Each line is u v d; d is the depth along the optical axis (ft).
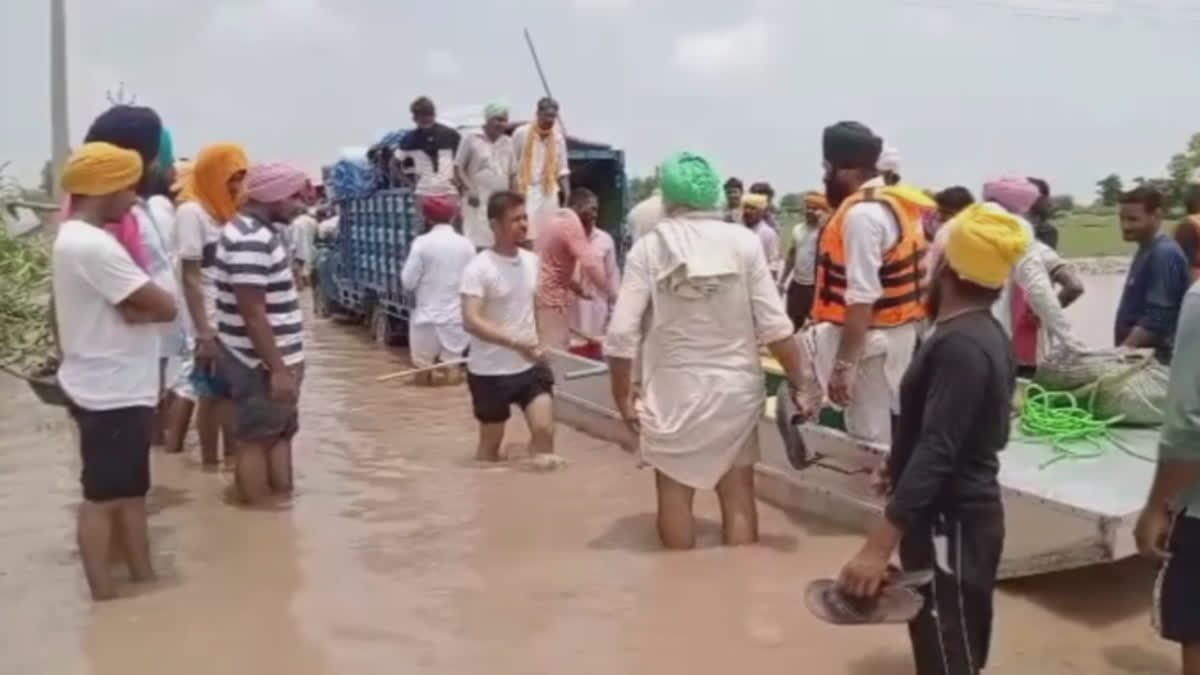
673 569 20.47
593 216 38.68
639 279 21.47
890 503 13.39
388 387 40.65
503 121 44.73
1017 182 23.79
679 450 21.06
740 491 21.74
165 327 23.81
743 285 21.17
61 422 34.35
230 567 20.93
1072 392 24.07
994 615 18.10
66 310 19.06
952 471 13.42
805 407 21.81
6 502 25.53
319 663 16.67
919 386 13.66
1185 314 12.80
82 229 18.81
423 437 31.81
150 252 23.18
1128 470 20.88
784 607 18.58
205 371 27.43
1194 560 13.44
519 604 18.85
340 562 21.12
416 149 49.98
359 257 58.65
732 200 47.01
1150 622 17.72
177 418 29.81
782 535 22.35
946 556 13.67
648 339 21.63
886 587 13.61
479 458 28.84
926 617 13.84
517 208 27.63
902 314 21.59
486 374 28.12
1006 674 16.07
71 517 24.36
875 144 21.83
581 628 17.83
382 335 53.78
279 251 24.66
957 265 13.41
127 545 20.13
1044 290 24.00
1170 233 27.14
